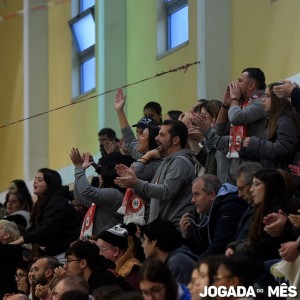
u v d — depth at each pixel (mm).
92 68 29781
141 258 17031
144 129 19094
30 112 32031
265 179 14461
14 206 22266
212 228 15734
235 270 12078
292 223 13891
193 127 17938
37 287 17266
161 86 26203
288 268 13586
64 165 30797
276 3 22109
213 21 23875
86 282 14766
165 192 16781
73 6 30859
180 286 12648
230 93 17312
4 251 19547
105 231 17078
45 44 32312
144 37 27297
